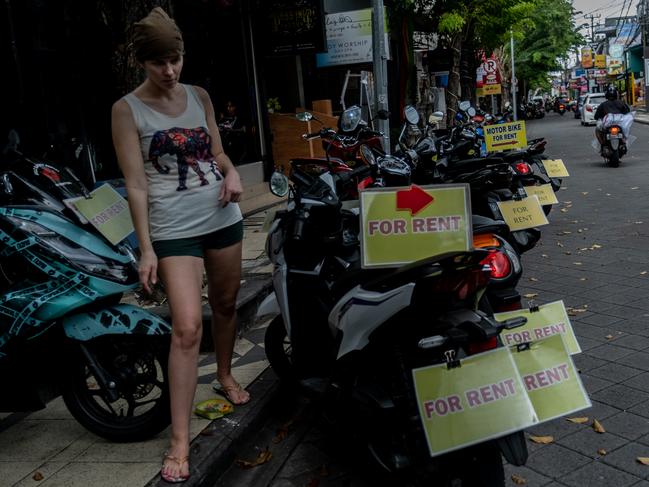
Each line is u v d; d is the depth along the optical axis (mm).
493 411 2572
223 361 4043
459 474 2744
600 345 4891
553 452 3543
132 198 3168
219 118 12508
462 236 2873
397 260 2875
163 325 3383
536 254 7766
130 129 3203
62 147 8234
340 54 14977
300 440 3926
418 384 2580
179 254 3291
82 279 3324
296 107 15844
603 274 6695
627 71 54062
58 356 3590
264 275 6203
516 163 7309
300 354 3918
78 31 8477
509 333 3346
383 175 4883
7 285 3531
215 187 3395
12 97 7688
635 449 3502
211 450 3461
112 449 3549
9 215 3344
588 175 14109
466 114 11617
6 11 7609
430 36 22453
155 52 3113
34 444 3697
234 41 13078
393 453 2949
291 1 13023
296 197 3727
